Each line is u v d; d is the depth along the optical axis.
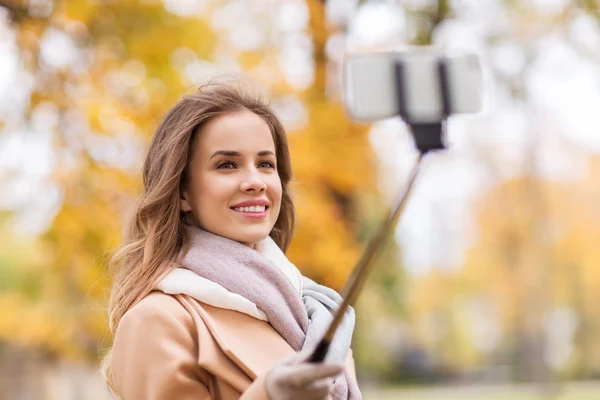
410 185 2.06
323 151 7.84
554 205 26.66
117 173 6.99
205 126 2.99
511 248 25.69
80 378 14.12
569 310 33.12
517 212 22.52
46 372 14.23
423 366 41.94
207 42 7.61
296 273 3.12
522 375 36.47
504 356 42.56
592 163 26.00
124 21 7.46
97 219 7.11
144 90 7.22
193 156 2.99
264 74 7.83
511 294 28.86
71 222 7.09
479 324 41.97
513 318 32.06
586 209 26.78
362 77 2.04
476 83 2.07
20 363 14.16
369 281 16.69
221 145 2.94
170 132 3.04
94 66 7.32
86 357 8.67
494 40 10.54
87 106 6.98
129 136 7.14
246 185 2.92
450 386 39.03
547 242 24.42
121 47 7.41
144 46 7.32
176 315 2.76
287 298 2.91
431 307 36.41
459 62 2.08
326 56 8.31
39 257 8.36
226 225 2.93
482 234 27.59
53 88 7.20
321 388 2.15
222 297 2.79
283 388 2.14
